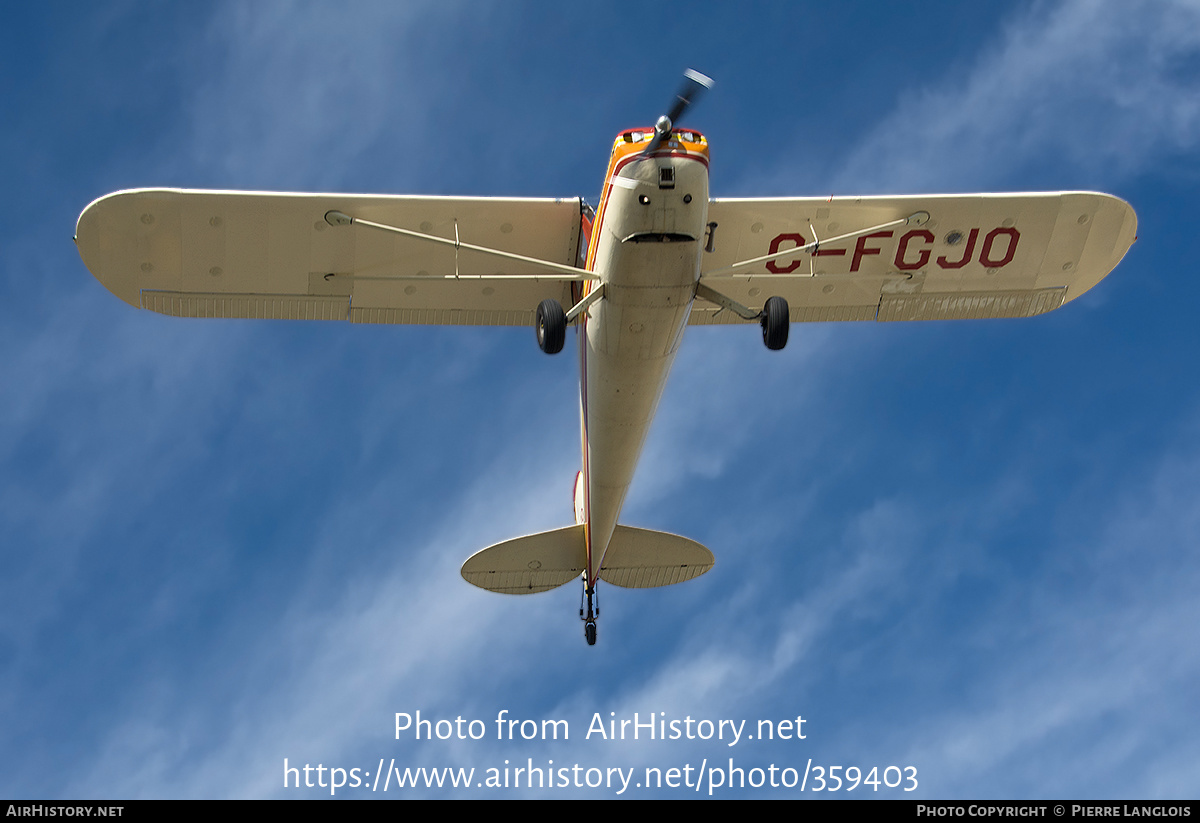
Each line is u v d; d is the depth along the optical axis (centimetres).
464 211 1044
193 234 1033
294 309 1117
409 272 1099
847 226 1089
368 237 1057
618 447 1125
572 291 1123
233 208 1016
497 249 1083
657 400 1077
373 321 1141
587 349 1047
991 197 1079
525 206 1048
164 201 1004
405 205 1030
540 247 1085
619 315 952
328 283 1098
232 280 1079
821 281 1154
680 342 1008
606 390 1050
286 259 1067
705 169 875
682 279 921
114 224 1017
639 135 883
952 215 1088
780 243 1100
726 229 1079
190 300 1090
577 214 1061
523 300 1149
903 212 1080
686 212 876
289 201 1016
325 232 1046
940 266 1139
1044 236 1116
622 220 887
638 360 999
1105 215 1109
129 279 1064
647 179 866
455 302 1141
